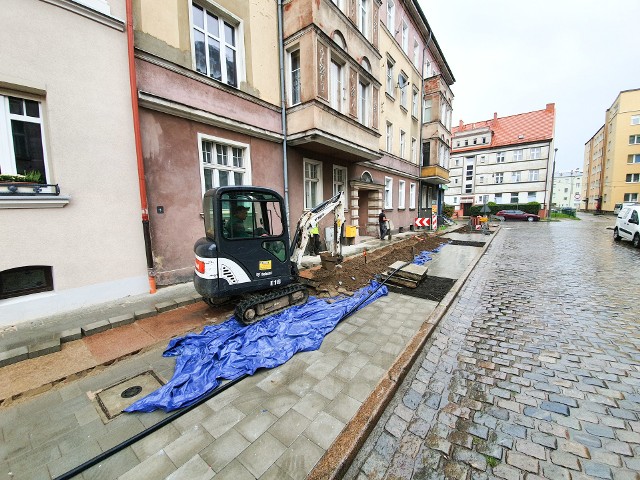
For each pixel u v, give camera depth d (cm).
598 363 357
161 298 543
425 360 370
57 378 305
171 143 615
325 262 732
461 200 4022
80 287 495
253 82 787
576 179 8100
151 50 572
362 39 1046
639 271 806
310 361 346
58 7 452
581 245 1309
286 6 838
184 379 294
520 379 327
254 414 257
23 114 445
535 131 3541
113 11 513
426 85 2028
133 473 200
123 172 539
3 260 420
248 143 789
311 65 806
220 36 718
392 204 1723
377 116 1194
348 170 1248
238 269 438
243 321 422
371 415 254
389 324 458
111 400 278
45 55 444
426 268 723
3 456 215
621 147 3797
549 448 231
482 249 1208
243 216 446
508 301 592
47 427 244
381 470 214
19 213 429
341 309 492
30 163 455
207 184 716
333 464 204
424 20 1819
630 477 204
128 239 551
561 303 573
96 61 496
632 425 254
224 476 196
